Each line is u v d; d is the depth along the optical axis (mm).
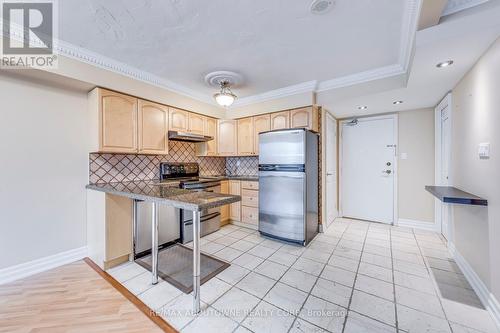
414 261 2396
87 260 2492
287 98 3318
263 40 2012
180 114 3285
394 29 1848
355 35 1934
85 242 2570
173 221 2930
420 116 3471
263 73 2752
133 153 2684
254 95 3619
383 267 2270
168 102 3049
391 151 3732
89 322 1539
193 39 1990
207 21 1736
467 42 1580
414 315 1572
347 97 2936
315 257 2527
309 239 2986
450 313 1588
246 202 3682
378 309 1638
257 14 1659
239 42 2043
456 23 1504
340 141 4250
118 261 2389
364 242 2975
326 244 2916
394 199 3721
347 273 2158
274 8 1593
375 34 1919
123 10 1607
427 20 1509
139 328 1480
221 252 2701
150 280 2076
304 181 2832
